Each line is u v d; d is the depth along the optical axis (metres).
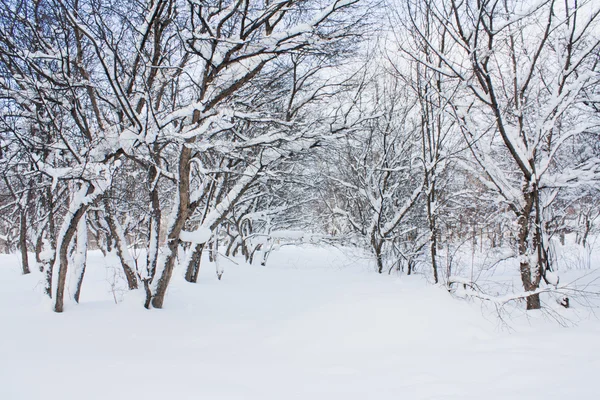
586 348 4.80
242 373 4.09
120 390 3.45
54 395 3.31
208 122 6.17
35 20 6.33
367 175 13.06
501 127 6.97
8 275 10.91
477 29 6.56
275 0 7.02
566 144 9.56
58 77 6.55
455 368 4.18
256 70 7.20
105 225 8.95
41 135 7.70
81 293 8.12
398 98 12.57
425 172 8.88
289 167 13.71
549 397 3.29
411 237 13.51
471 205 10.13
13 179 11.67
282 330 5.74
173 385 3.61
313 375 4.06
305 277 11.64
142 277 6.66
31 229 13.56
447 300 6.33
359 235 14.09
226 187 11.02
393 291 6.97
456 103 8.03
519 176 10.10
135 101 7.66
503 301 6.23
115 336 5.32
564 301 7.29
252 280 10.98
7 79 6.68
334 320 5.84
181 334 5.66
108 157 6.26
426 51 8.18
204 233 7.54
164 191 13.99
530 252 7.32
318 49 7.04
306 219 17.89
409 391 3.57
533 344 5.03
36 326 5.44
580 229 10.97
